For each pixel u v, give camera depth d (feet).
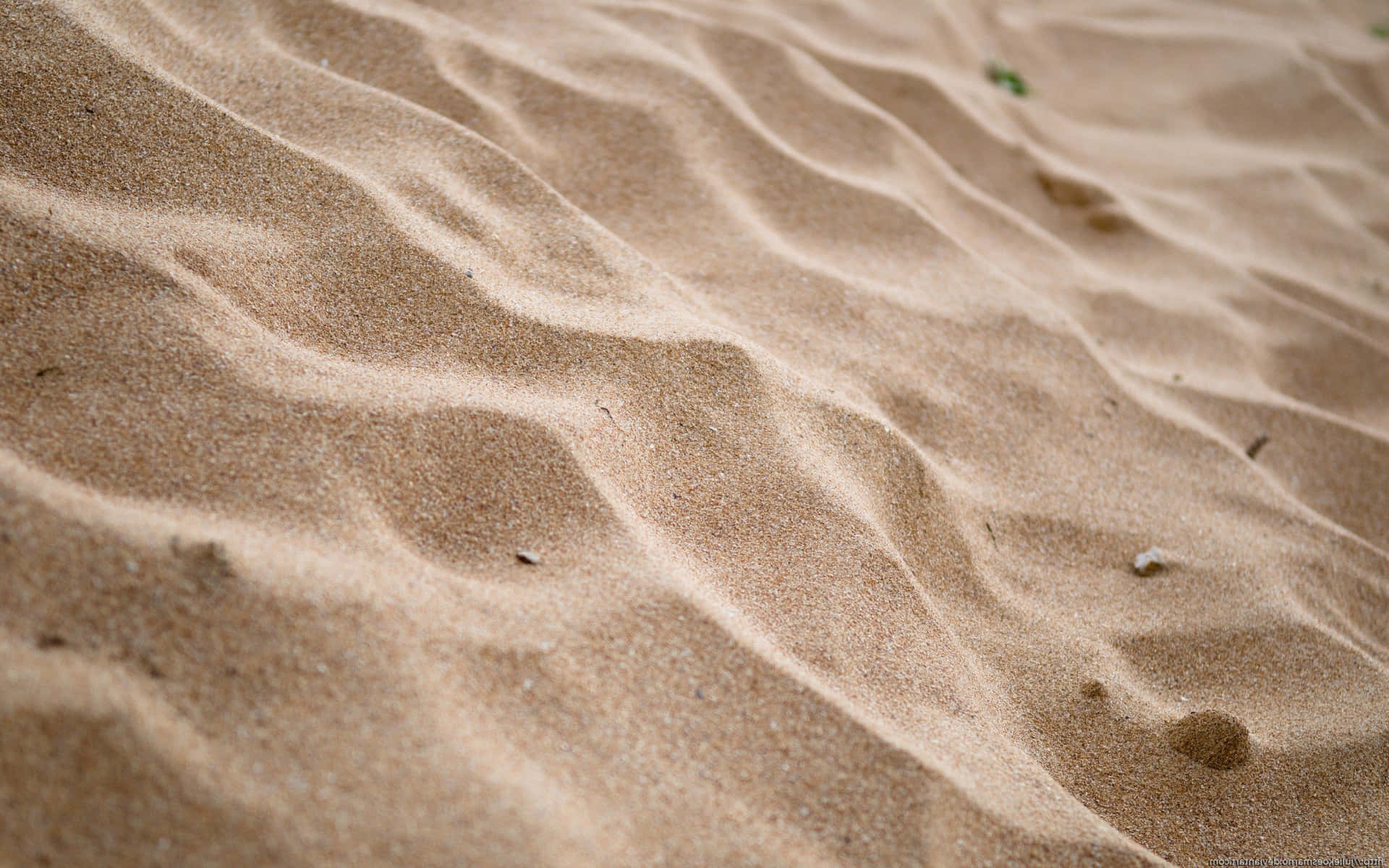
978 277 1.86
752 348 1.55
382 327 1.45
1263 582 1.61
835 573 1.41
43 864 1.11
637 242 1.75
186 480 1.28
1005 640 1.48
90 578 1.20
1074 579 1.58
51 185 1.43
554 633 1.27
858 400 1.61
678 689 1.27
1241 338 2.03
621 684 1.26
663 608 1.30
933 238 1.90
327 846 1.14
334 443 1.33
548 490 1.36
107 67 1.54
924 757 1.29
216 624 1.20
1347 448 1.88
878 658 1.37
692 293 1.67
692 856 1.20
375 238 1.51
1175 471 1.73
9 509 1.21
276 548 1.25
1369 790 1.43
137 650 1.18
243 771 1.15
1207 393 1.90
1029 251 2.04
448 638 1.24
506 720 1.22
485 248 1.57
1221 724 1.43
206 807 1.14
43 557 1.20
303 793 1.15
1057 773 1.38
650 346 1.51
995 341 1.78
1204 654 1.53
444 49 1.85
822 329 1.70
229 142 1.53
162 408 1.31
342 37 1.82
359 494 1.31
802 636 1.35
